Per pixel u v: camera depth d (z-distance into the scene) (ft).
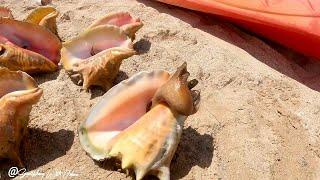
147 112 1.98
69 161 1.97
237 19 2.86
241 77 2.54
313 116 2.33
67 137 2.09
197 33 2.93
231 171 1.97
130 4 3.20
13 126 1.85
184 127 2.16
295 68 2.75
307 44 2.69
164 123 1.85
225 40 2.90
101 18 2.68
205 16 3.12
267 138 2.16
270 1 2.76
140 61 2.62
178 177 1.92
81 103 2.29
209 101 2.36
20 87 1.95
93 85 2.38
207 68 2.60
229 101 2.37
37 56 2.41
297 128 2.25
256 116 2.28
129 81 2.02
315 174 2.03
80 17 3.01
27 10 3.10
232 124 2.21
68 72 2.41
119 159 1.86
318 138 2.21
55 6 3.14
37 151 2.01
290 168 2.04
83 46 2.46
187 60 2.66
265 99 2.41
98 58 2.31
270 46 2.89
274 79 2.57
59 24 2.95
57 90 2.35
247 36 2.96
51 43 2.53
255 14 2.73
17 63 2.34
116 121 2.00
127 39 2.48
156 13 3.11
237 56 2.74
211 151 2.05
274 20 2.67
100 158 1.90
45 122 2.16
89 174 1.92
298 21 2.63
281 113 2.33
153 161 1.80
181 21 3.04
